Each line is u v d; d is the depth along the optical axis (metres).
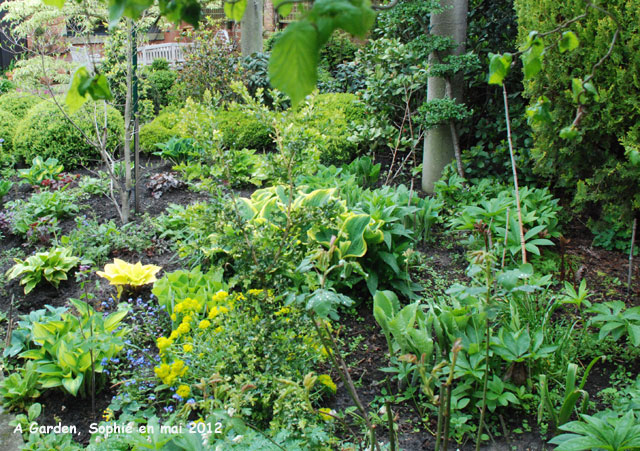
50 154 6.98
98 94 1.20
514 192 4.91
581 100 1.73
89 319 2.97
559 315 3.57
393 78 6.36
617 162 4.27
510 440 2.56
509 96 6.00
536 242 4.02
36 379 2.89
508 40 6.43
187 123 3.12
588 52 4.17
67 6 5.24
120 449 2.29
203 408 2.61
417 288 3.94
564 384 2.87
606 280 4.03
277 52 0.84
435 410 2.73
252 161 6.17
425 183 5.96
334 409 2.77
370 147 6.44
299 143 2.92
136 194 5.36
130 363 3.07
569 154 4.55
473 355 2.74
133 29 5.12
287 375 2.63
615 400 2.72
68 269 4.12
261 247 2.95
